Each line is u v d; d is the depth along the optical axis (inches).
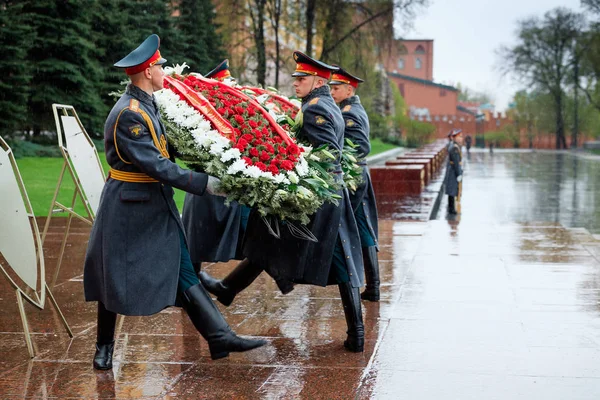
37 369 165.6
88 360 172.2
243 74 1336.1
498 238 369.1
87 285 161.9
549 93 2987.2
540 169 1467.8
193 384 155.7
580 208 716.7
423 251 328.2
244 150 164.1
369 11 1380.4
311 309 223.6
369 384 155.0
